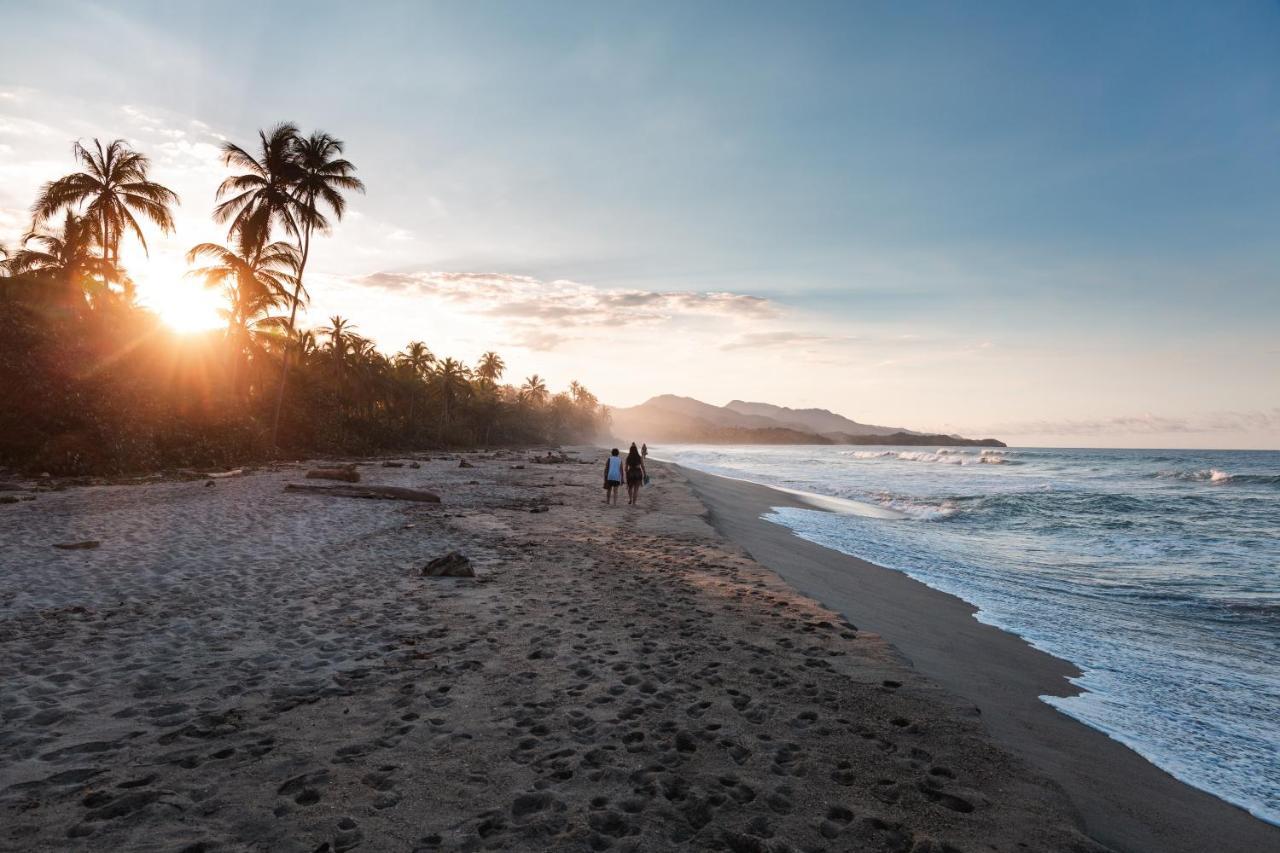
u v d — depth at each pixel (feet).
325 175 107.96
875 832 10.26
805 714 14.92
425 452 189.26
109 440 69.72
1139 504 78.38
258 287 108.99
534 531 42.91
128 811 10.14
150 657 17.52
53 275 98.48
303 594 24.76
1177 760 15.43
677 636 20.85
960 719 14.97
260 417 118.32
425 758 12.28
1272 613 30.53
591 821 10.28
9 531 34.37
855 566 39.63
